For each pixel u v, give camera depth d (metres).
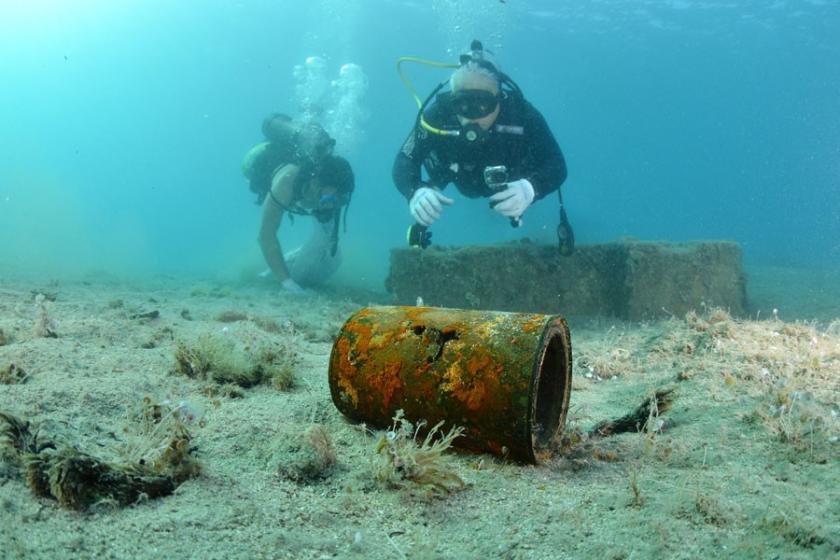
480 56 6.95
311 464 2.36
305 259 10.38
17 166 83.75
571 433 2.96
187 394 3.23
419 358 2.70
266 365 3.71
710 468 2.61
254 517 1.96
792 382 3.54
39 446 2.09
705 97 82.06
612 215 61.34
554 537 1.97
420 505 2.17
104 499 1.87
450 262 7.60
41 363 3.43
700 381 3.94
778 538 1.92
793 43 45.69
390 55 64.19
